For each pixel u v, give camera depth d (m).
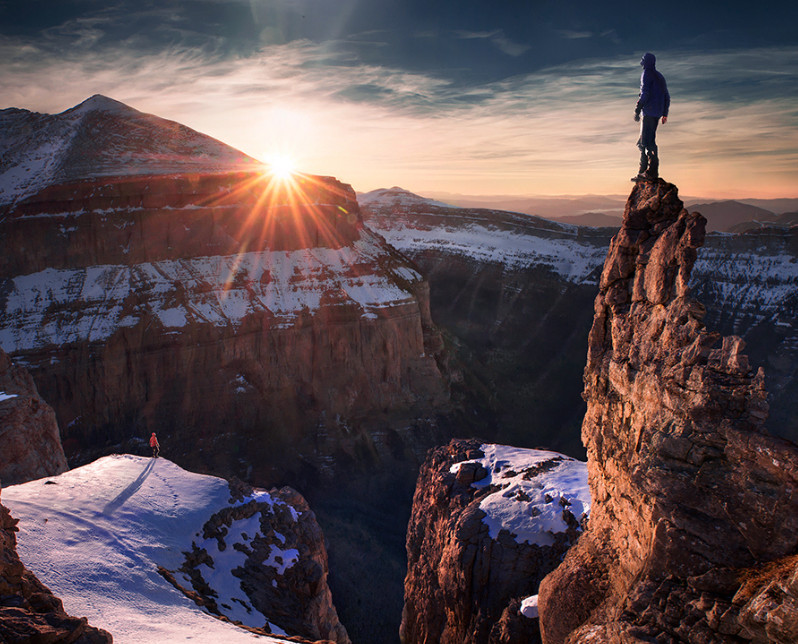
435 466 53.59
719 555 13.98
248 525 40.91
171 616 27.48
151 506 38.56
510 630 30.22
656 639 13.66
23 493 36.12
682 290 16.92
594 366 22.28
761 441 13.34
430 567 44.25
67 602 25.70
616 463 19.89
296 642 27.73
